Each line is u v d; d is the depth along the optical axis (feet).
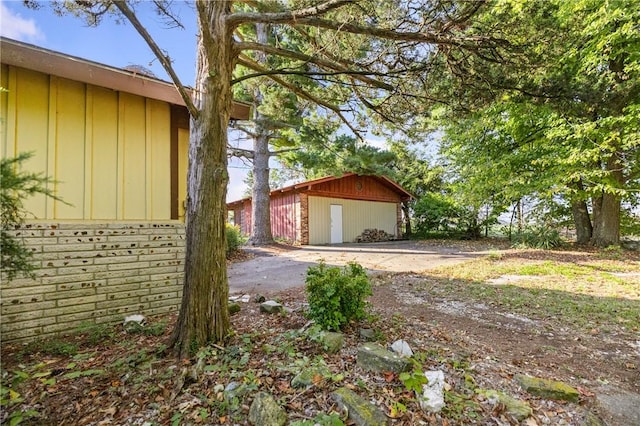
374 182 51.49
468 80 11.10
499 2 9.88
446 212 49.96
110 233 11.96
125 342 9.68
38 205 10.68
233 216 60.70
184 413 6.13
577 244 33.96
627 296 16.44
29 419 5.94
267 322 11.15
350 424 5.97
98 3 8.14
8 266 5.30
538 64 10.32
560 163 27.78
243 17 9.00
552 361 9.63
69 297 10.99
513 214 43.50
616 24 22.33
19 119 10.50
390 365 7.61
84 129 11.65
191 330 8.61
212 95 9.00
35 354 9.02
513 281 20.03
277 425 5.73
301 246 39.65
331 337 9.05
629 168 28.89
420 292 17.34
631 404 7.43
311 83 16.08
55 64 9.92
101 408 6.29
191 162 9.09
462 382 7.72
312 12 8.46
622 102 24.72
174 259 13.42
